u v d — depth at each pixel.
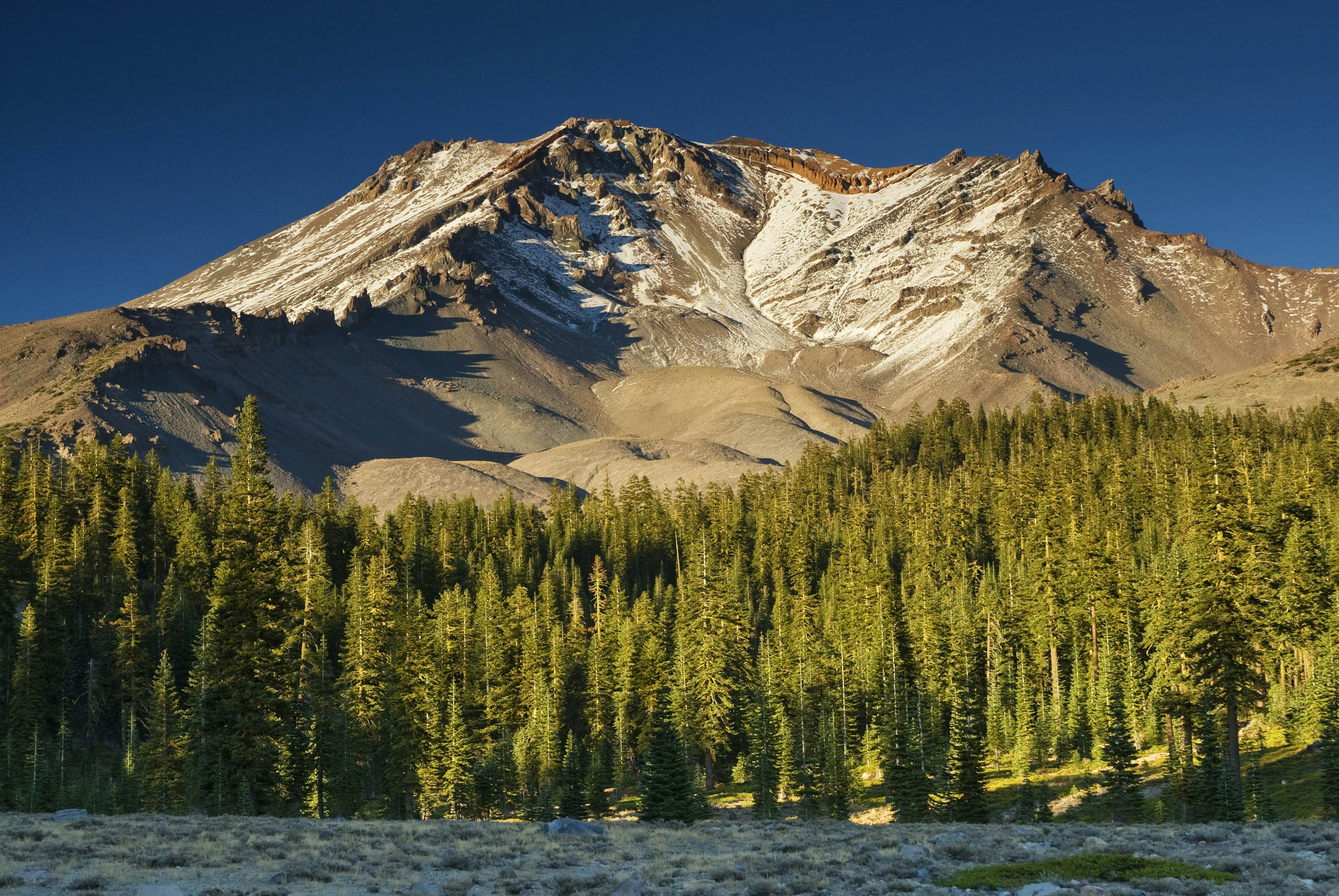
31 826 29.95
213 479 144.75
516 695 92.06
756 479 197.38
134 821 33.41
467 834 33.19
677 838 33.91
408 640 84.69
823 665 88.00
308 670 64.19
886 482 190.75
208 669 52.81
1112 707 58.00
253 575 53.41
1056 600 90.44
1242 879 23.19
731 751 82.00
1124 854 27.52
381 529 147.62
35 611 88.81
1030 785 63.19
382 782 79.88
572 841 32.03
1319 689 62.94
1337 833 29.77
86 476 137.00
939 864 26.09
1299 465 140.62
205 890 22.19
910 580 121.62
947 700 84.19
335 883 23.67
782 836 34.47
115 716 94.19
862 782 79.12
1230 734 53.97
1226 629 54.28
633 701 91.69
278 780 56.06
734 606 81.38
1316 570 68.50
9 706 81.00
